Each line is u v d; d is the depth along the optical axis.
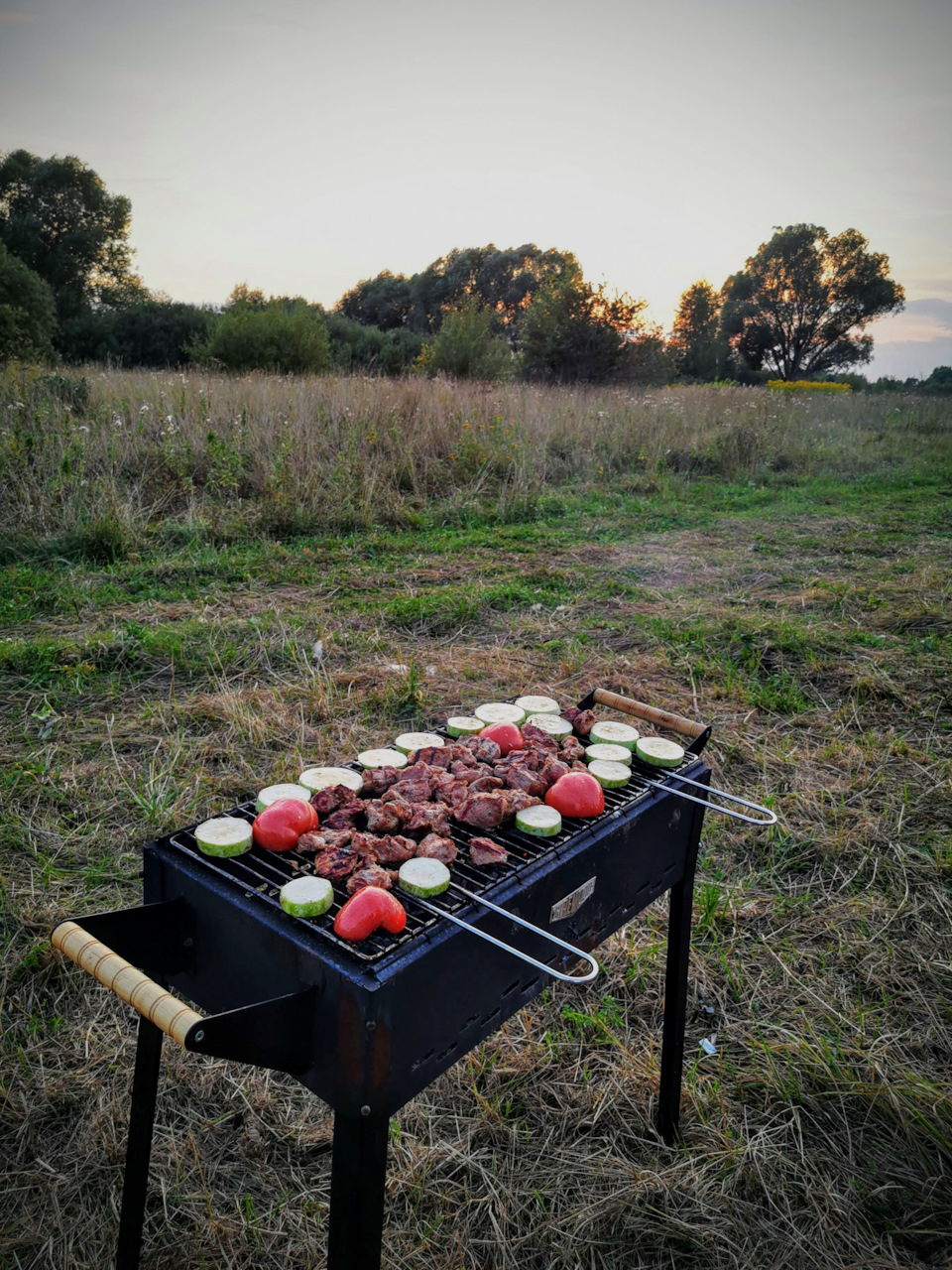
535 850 1.66
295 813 1.65
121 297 38.84
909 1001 2.68
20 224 36.81
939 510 10.32
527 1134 2.19
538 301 22.58
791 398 19.67
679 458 12.47
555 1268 1.88
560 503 9.67
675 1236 1.95
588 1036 2.52
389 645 5.39
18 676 4.56
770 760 4.12
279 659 5.07
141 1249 1.87
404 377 17.69
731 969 2.79
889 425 18.12
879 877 3.29
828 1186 2.08
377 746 4.06
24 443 7.59
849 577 7.27
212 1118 2.19
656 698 4.80
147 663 4.86
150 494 8.02
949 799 3.80
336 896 1.48
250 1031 1.25
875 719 4.64
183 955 1.59
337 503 8.28
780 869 3.35
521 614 6.14
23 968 2.59
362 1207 1.34
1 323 21.77
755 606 6.48
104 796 3.52
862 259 61.75
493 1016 1.56
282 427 9.41
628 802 1.87
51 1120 2.16
